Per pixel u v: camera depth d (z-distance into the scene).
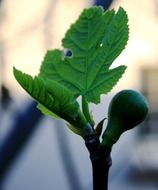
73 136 2.18
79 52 0.30
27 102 1.10
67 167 1.34
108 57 0.30
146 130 2.53
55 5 1.43
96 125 0.29
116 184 2.29
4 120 1.39
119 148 2.03
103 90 0.30
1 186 1.10
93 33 0.30
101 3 1.02
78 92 0.30
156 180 2.38
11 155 1.09
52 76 0.30
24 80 0.28
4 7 1.44
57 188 2.32
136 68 2.27
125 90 0.29
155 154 2.43
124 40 0.30
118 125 0.29
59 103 0.29
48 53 0.31
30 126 1.09
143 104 0.29
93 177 0.27
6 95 1.14
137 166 2.29
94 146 0.28
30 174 2.28
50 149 2.26
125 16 0.30
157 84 2.49
